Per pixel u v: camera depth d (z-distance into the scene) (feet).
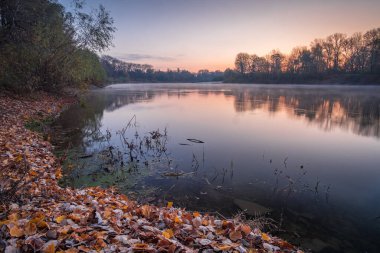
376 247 14.71
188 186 22.35
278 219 17.46
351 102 98.73
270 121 56.70
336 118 61.57
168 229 11.60
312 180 24.36
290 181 23.88
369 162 29.73
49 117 52.34
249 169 26.81
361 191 22.13
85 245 9.39
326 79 309.01
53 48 66.59
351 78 282.77
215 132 44.86
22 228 9.66
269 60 389.60
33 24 53.57
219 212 18.12
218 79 593.83
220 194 20.94
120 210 13.83
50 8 59.62
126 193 20.63
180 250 9.62
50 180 19.72
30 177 18.22
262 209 18.65
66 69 76.18
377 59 265.75
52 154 28.30
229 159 30.01
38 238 9.10
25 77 61.82
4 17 49.24
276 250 11.73
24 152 24.48
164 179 23.77
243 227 13.01
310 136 42.73
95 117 59.88
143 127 49.16
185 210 18.08
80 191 17.98
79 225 10.91
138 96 130.11
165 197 20.20
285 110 75.82
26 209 12.22
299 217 17.80
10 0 46.88
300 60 346.95
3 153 22.76
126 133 43.52
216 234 12.14
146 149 33.58
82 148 33.01
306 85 302.86
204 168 26.84
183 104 92.89
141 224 12.17
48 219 11.02
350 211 18.81
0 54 51.49
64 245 9.18
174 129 47.39
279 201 20.06
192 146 35.50
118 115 64.23
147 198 19.84
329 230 16.35
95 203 14.55
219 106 86.48
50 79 74.49
